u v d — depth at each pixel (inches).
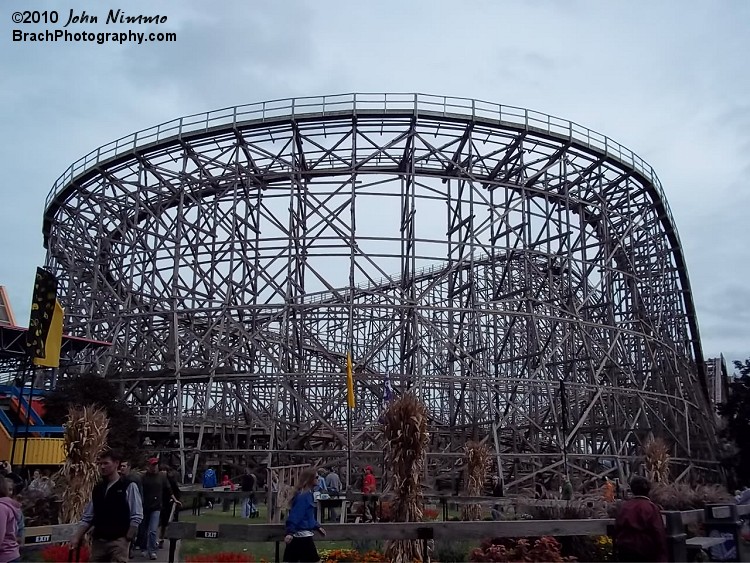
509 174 1330.0
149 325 1310.3
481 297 1764.3
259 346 1190.3
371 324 1849.2
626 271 1529.3
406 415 537.6
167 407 1364.4
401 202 1269.7
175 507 673.6
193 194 1400.1
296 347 1330.0
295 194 1261.1
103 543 348.5
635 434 1306.6
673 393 1501.0
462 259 1226.6
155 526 565.3
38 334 890.7
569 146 1317.7
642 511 329.1
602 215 1432.1
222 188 1327.5
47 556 483.8
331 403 1507.1
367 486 917.8
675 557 385.1
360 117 1219.2
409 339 1379.2
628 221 1478.8
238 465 1235.2
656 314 1552.7
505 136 1285.7
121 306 1403.8
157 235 1312.7
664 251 1579.7
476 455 878.4
